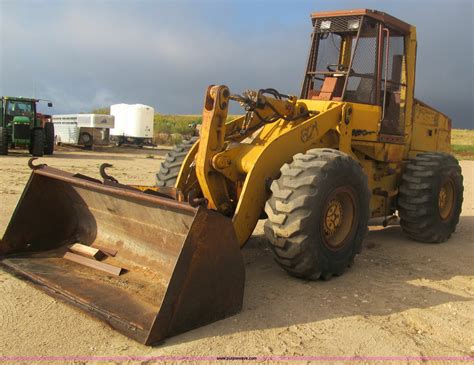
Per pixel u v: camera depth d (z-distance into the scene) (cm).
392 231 773
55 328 372
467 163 2627
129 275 451
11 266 482
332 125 556
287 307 425
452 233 745
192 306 370
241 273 400
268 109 548
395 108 672
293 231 445
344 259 502
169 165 586
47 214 530
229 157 499
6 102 1955
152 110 3092
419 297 469
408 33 678
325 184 459
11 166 1468
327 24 645
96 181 486
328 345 362
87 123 2680
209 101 493
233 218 462
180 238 427
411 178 672
